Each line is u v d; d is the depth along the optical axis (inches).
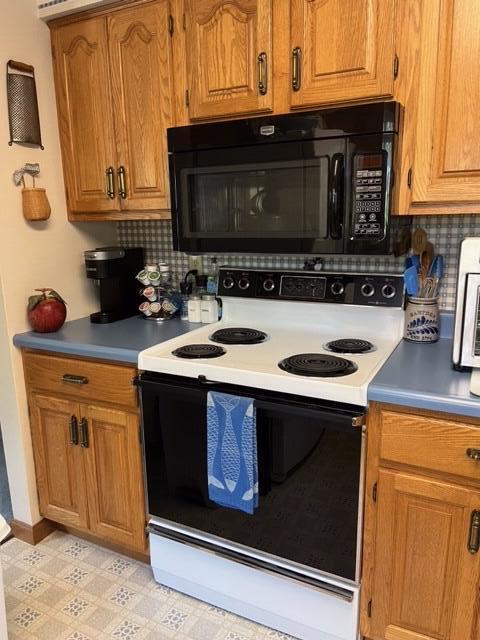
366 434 52.9
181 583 71.2
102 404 71.4
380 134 54.5
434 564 52.4
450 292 69.7
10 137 73.7
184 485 66.2
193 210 69.1
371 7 55.2
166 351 66.5
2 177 73.2
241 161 63.6
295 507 58.3
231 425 58.2
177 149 67.7
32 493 82.0
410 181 57.7
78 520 78.8
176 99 69.4
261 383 56.4
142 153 74.0
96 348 68.8
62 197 82.9
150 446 68.0
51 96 79.4
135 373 67.1
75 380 72.4
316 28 58.4
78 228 86.5
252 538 62.4
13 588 72.8
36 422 79.1
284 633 64.6
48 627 65.8
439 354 62.0
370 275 70.2
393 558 54.4
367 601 57.1
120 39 71.7
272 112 63.2
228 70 64.6
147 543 72.9
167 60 68.7
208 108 67.0
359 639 59.9
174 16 66.9
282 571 60.9
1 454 114.0
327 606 59.7
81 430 74.3
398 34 54.8
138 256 90.5
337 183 57.6
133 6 69.6
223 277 81.3
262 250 65.2
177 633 64.7
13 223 75.4
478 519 48.9
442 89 54.2
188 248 70.8
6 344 76.7
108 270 83.6
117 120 74.9
